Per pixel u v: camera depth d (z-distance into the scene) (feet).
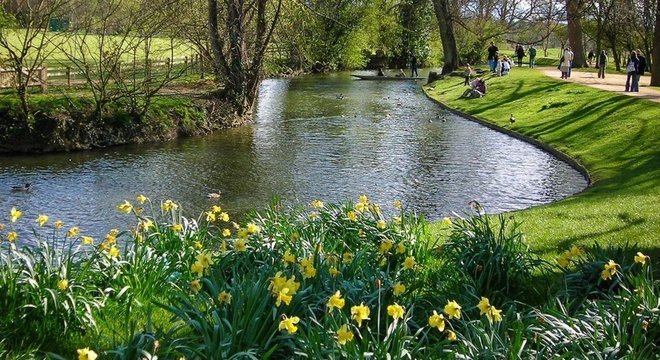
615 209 39.42
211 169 62.64
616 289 22.03
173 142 77.87
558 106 94.12
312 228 26.89
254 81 94.68
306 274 18.16
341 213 28.53
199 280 20.45
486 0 184.65
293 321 14.60
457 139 82.12
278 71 179.52
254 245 23.48
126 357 15.03
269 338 16.10
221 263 22.99
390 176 60.34
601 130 74.95
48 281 20.02
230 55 98.37
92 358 13.38
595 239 32.32
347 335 14.34
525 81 126.52
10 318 19.22
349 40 205.16
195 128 83.66
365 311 15.05
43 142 69.97
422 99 129.90
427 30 240.32
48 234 41.47
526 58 246.27
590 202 42.93
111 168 62.64
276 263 21.98
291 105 115.85
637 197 43.32
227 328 16.79
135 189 54.34
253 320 16.22
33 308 19.48
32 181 56.65
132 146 74.79
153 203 49.78
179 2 89.86
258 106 113.29
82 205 48.93
